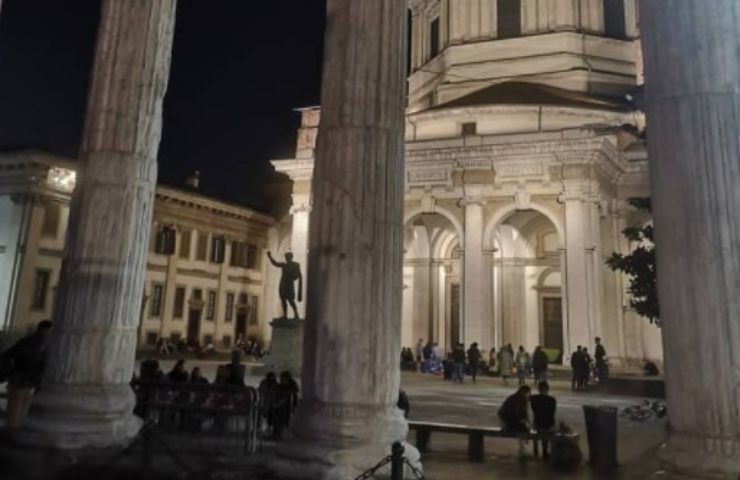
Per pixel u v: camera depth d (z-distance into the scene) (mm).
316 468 6656
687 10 6184
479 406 17516
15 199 35000
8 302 33844
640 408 16062
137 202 9453
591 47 38219
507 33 39719
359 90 7668
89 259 9023
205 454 8492
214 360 38688
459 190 33531
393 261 7438
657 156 6176
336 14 8055
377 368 7062
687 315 5680
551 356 33938
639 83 36531
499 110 34906
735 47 6098
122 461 7969
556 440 9891
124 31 9727
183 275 42375
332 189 7508
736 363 5461
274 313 48938
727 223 5715
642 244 31969
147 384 10070
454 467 9281
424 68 42781
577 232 30562
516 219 37031
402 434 7086
